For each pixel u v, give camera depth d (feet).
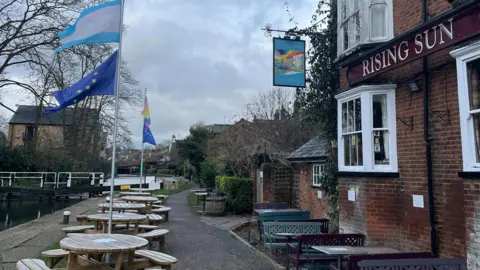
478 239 16.52
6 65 79.30
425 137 21.40
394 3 25.16
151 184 107.76
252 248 31.12
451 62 19.94
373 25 25.93
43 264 18.54
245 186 55.83
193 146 139.13
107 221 27.50
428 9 22.12
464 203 17.83
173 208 63.82
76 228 28.89
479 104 17.39
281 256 29.43
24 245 29.78
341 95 28.02
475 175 16.72
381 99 25.20
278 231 29.14
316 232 29.63
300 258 22.54
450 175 19.79
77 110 119.14
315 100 35.45
